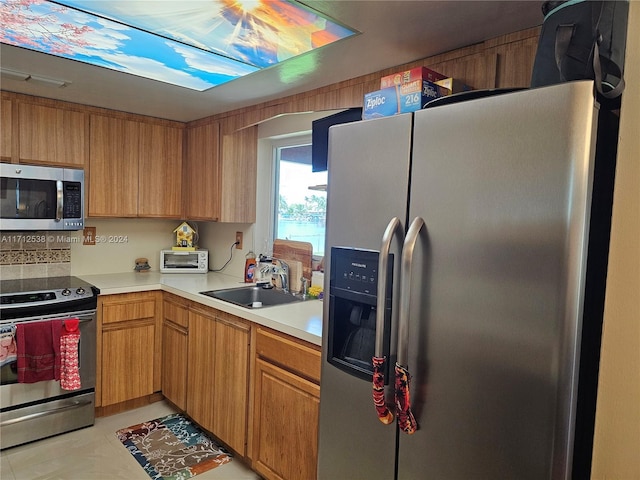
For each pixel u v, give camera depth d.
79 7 1.46
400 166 1.29
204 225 3.72
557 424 0.97
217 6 1.44
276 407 2.00
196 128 3.29
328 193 1.53
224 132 3.03
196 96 2.62
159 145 3.26
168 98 2.68
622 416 1.03
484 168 1.09
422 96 1.49
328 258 1.54
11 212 2.52
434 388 1.20
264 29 1.64
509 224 1.04
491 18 1.54
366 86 2.16
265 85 2.36
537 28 1.59
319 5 1.44
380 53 1.87
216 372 2.44
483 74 1.73
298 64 2.01
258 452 2.12
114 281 2.98
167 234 3.69
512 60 1.65
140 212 3.19
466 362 1.12
